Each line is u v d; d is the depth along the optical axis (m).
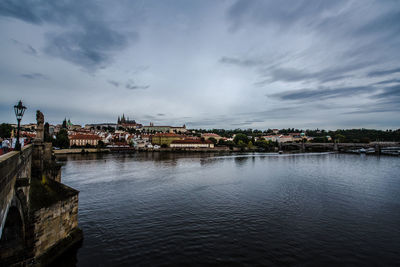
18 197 21.09
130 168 103.31
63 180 73.94
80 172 90.69
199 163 126.88
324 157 167.88
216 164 122.19
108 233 33.91
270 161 138.62
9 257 21.72
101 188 62.69
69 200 29.30
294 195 55.56
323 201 50.59
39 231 24.19
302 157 168.50
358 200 51.44
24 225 22.58
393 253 29.45
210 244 30.97
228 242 31.59
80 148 198.00
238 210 44.56
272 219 39.91
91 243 30.70
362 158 157.75
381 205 47.97
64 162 125.00
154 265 26.12
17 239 22.70
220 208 45.75
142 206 46.88
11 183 18.67
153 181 72.75
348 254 29.00
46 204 25.72
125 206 46.84
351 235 34.12
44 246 25.02
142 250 29.23
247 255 28.38
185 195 55.50
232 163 127.25
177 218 40.28
